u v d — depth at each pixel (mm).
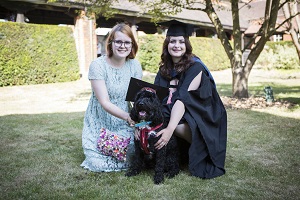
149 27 24625
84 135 3818
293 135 5059
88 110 3918
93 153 3678
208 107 3574
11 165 3805
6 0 12594
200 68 3586
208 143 3445
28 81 12953
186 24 3568
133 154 3766
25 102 9016
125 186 3158
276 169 3582
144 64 18125
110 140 3578
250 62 8906
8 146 4629
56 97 9961
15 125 6004
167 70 3723
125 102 3830
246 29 26406
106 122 3801
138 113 3160
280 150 4297
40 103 8844
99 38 22672
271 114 6820
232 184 3189
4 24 11992
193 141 3385
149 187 3139
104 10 8625
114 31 3605
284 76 17031
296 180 3258
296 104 8039
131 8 16078
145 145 3264
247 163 3801
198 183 3230
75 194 2996
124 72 3797
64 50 14047
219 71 21484
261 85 12844
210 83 3627
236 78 9031
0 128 5758
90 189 3105
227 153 4215
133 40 3785
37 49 13109
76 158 4090
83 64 15727
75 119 6570
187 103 3389
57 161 3961
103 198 2904
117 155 3572
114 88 3721
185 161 3861
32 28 12883
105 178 3410
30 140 4965
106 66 3699
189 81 3506
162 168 3285
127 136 3764
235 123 6031
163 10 8875
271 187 3090
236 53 8906
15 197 2934
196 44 20219
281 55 21109
